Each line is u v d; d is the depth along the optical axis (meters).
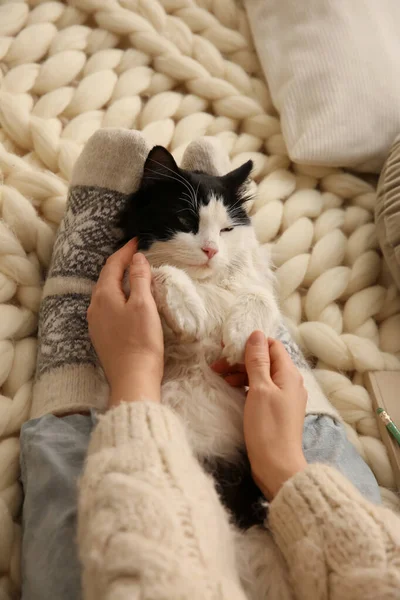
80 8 1.18
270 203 1.10
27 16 1.15
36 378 0.78
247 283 0.82
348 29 1.19
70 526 0.54
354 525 0.44
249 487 0.67
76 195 0.89
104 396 0.72
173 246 0.78
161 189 0.81
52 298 0.83
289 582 0.50
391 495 0.84
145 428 0.49
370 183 1.22
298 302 1.03
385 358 0.98
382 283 1.09
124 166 0.87
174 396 0.70
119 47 1.21
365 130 1.15
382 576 0.41
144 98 1.19
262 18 1.28
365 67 1.17
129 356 0.62
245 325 0.71
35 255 0.92
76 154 1.00
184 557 0.39
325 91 1.15
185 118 1.16
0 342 0.79
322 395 0.86
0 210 0.91
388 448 0.89
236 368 0.73
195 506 0.43
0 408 0.74
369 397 0.94
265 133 1.22
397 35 1.27
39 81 1.08
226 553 0.44
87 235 0.86
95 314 0.68
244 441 0.69
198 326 0.70
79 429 0.67
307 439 0.75
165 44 1.19
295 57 1.20
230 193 0.84
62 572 0.51
